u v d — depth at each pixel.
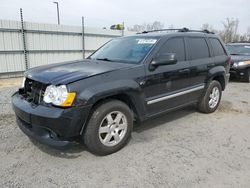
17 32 12.25
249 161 3.27
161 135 4.12
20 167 3.05
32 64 13.18
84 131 3.21
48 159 3.26
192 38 4.77
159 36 4.24
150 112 3.93
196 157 3.36
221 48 5.55
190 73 4.52
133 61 3.85
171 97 4.19
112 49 4.55
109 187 2.69
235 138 4.04
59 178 2.84
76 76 3.12
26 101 3.33
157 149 3.59
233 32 38.78
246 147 3.70
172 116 5.14
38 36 13.14
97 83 3.15
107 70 3.37
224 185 2.74
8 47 12.05
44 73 3.37
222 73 5.35
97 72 3.28
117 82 3.32
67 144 3.02
